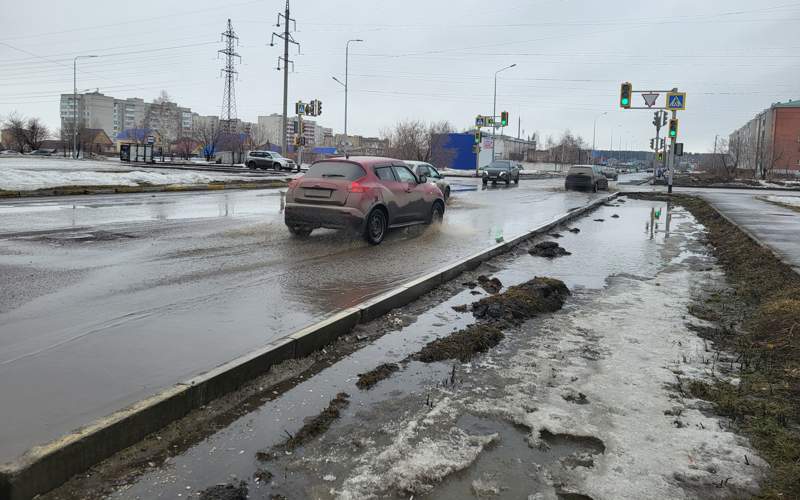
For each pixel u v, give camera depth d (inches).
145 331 206.1
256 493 115.4
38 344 189.2
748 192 1405.0
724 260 405.1
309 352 195.9
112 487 115.8
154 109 4392.2
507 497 116.5
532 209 776.3
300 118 1772.9
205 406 152.4
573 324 240.1
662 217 743.1
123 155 2257.6
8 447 123.7
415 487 118.6
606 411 155.6
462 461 128.7
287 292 271.1
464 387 171.2
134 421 132.0
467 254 394.6
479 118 2113.7
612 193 1218.0
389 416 150.9
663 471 126.0
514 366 189.5
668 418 151.4
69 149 3878.0
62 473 116.3
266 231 467.5
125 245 382.9
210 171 1680.6
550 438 141.5
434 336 220.4
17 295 249.9
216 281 288.5
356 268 335.0
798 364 186.1
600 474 124.8
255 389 165.0
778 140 3496.6
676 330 231.5
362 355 198.1
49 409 142.1
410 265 348.5
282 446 134.2
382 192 431.2
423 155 2571.4
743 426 146.9
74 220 500.7
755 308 265.6
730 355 201.6
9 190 717.3
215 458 128.0
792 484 119.7
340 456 130.1
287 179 1243.2
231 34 2960.1
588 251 442.3
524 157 5064.0
